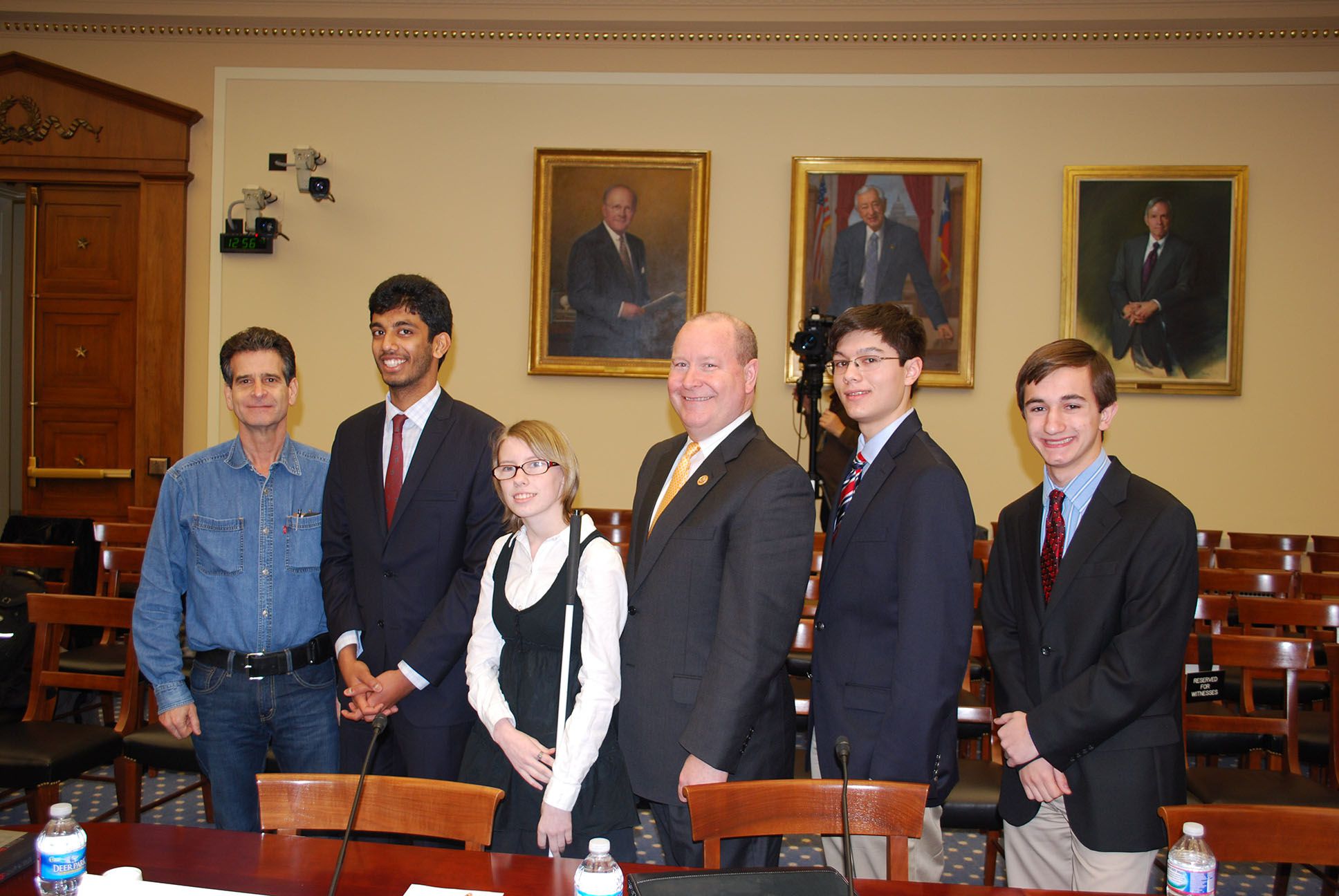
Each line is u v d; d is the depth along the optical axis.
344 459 2.36
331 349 6.13
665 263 6.02
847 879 1.24
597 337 6.05
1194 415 5.84
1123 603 1.86
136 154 6.08
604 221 6.03
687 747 1.70
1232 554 4.58
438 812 1.51
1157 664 1.78
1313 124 5.73
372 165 6.12
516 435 1.93
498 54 6.08
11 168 6.12
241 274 6.14
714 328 1.92
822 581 1.95
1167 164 5.80
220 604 2.22
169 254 6.09
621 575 1.90
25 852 1.36
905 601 1.72
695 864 1.79
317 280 6.13
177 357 6.11
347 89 6.11
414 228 6.13
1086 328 5.84
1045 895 1.34
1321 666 3.76
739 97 6.00
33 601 2.96
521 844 1.87
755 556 1.77
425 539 2.27
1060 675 1.90
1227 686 3.58
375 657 2.24
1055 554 1.98
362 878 1.33
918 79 5.90
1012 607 2.07
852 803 1.49
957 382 5.87
